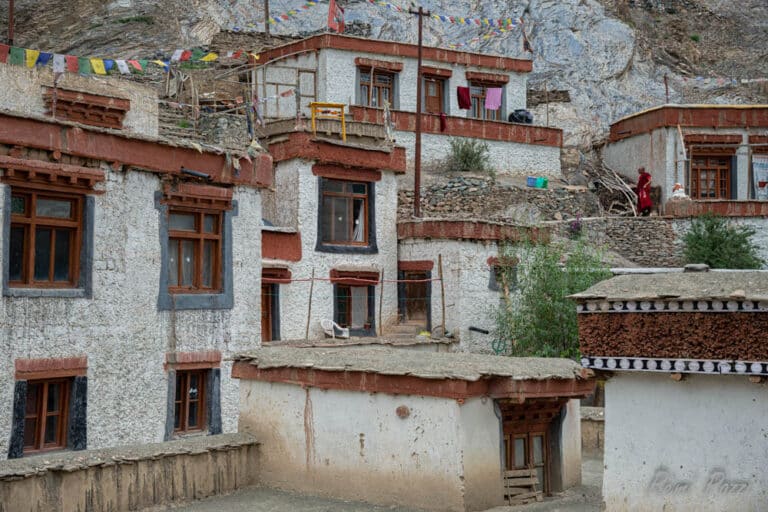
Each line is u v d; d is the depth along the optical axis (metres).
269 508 12.37
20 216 14.00
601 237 30.61
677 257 30.55
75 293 14.43
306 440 13.23
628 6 52.50
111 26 40.56
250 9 44.09
